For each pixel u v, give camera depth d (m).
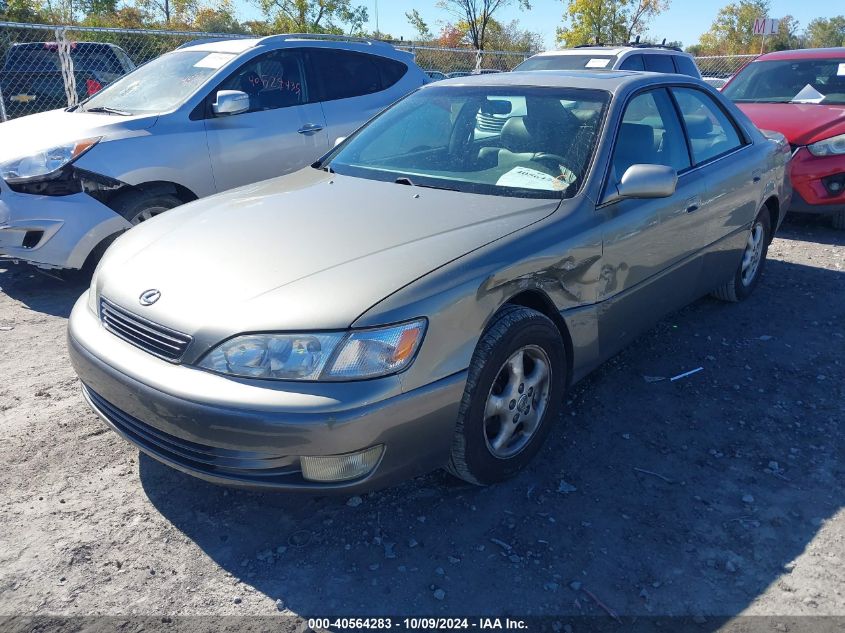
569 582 2.51
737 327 4.77
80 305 3.11
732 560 2.63
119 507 2.87
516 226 2.97
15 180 4.90
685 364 4.20
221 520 2.80
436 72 14.63
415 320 2.46
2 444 3.28
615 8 29.20
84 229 5.01
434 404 2.53
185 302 2.58
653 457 3.26
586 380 3.99
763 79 8.41
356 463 2.45
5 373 4.02
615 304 3.42
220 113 5.71
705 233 4.14
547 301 3.04
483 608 2.39
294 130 6.25
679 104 4.20
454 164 3.61
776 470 3.17
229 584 2.48
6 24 9.08
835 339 4.61
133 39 12.25
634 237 3.43
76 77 11.08
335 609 2.38
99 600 2.40
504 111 3.81
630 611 2.39
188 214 3.36
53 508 2.85
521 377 2.94
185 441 2.55
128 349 2.66
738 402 3.77
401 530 2.76
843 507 2.93
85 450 3.25
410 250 2.72
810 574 2.56
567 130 3.57
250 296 2.53
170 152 5.44
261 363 2.39
